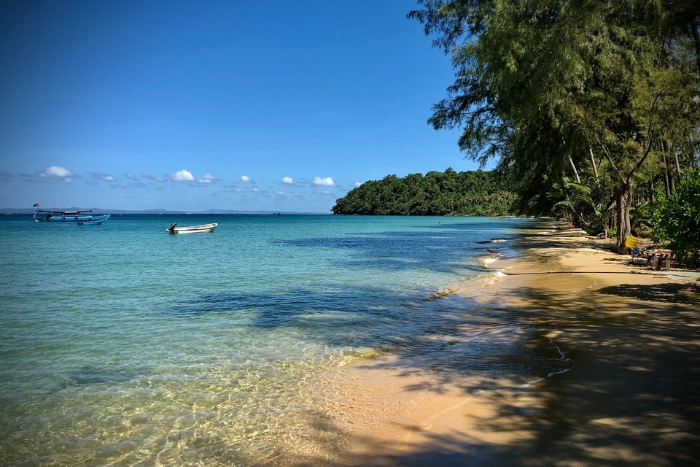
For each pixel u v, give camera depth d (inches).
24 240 1576.0
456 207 6161.4
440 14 848.3
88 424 199.6
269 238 1717.5
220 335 343.0
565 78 671.1
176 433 190.1
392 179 7672.2
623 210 903.1
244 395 228.4
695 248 433.7
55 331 355.9
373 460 162.4
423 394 221.6
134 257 969.5
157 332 352.5
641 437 161.2
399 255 997.8
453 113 1025.5
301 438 182.2
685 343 275.4
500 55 700.7
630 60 778.2
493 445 165.0
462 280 608.7
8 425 199.2
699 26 439.2
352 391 230.5
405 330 352.8
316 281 613.3
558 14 618.5
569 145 884.0
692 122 715.4
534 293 488.7
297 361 281.1
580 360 252.8
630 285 501.0
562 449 157.0
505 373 243.6
